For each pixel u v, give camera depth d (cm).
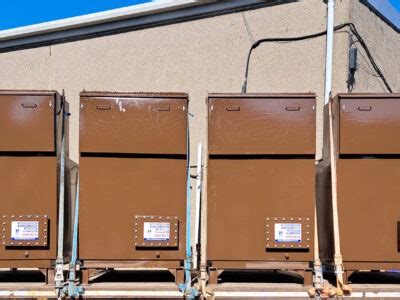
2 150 298
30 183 300
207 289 293
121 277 330
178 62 520
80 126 300
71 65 559
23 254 298
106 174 301
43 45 571
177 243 300
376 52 521
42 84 569
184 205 303
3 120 299
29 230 298
